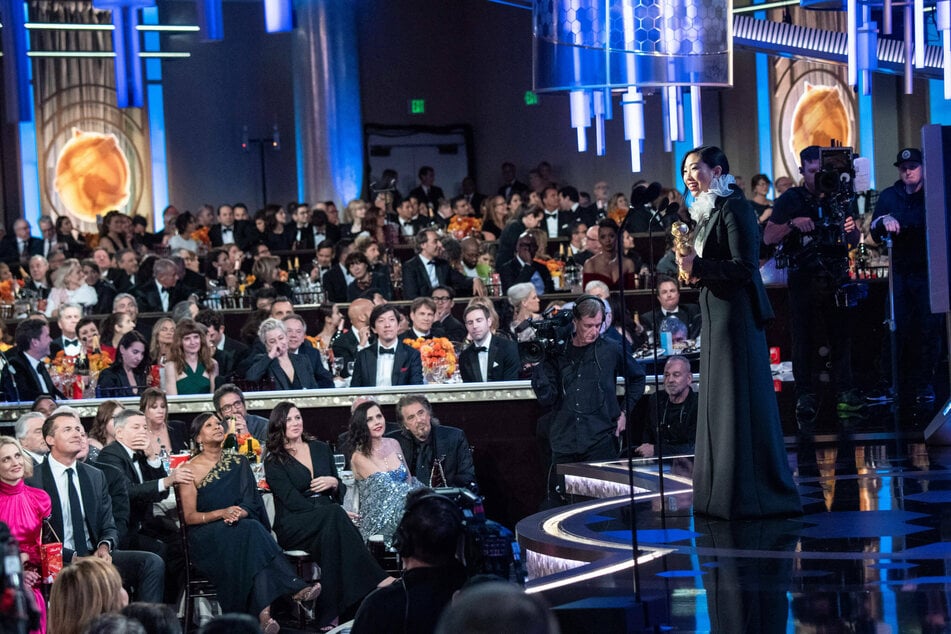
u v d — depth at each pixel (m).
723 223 15.59
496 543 11.79
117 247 47.84
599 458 22.20
